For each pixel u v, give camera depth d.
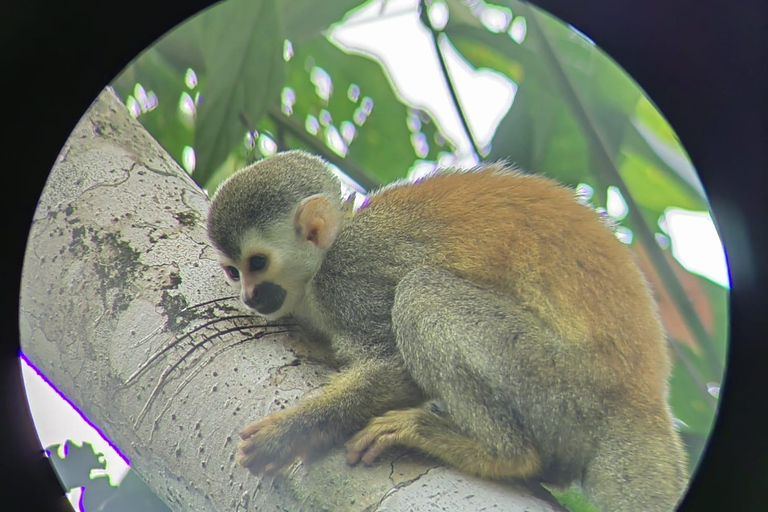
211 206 6.04
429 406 5.54
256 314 5.61
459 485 4.81
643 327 5.59
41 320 5.09
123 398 4.88
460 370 5.34
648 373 5.48
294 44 8.43
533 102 8.09
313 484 4.61
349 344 5.86
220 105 7.52
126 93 8.09
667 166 8.16
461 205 6.16
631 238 7.81
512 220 5.96
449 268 5.79
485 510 4.73
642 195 8.31
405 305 5.66
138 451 4.85
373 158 8.91
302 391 5.10
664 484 5.11
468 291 5.60
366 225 6.25
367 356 5.75
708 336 7.43
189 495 4.67
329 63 8.84
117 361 4.93
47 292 5.13
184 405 4.77
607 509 5.13
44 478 4.89
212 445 4.66
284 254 6.05
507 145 8.10
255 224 6.04
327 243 6.22
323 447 4.93
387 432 4.93
